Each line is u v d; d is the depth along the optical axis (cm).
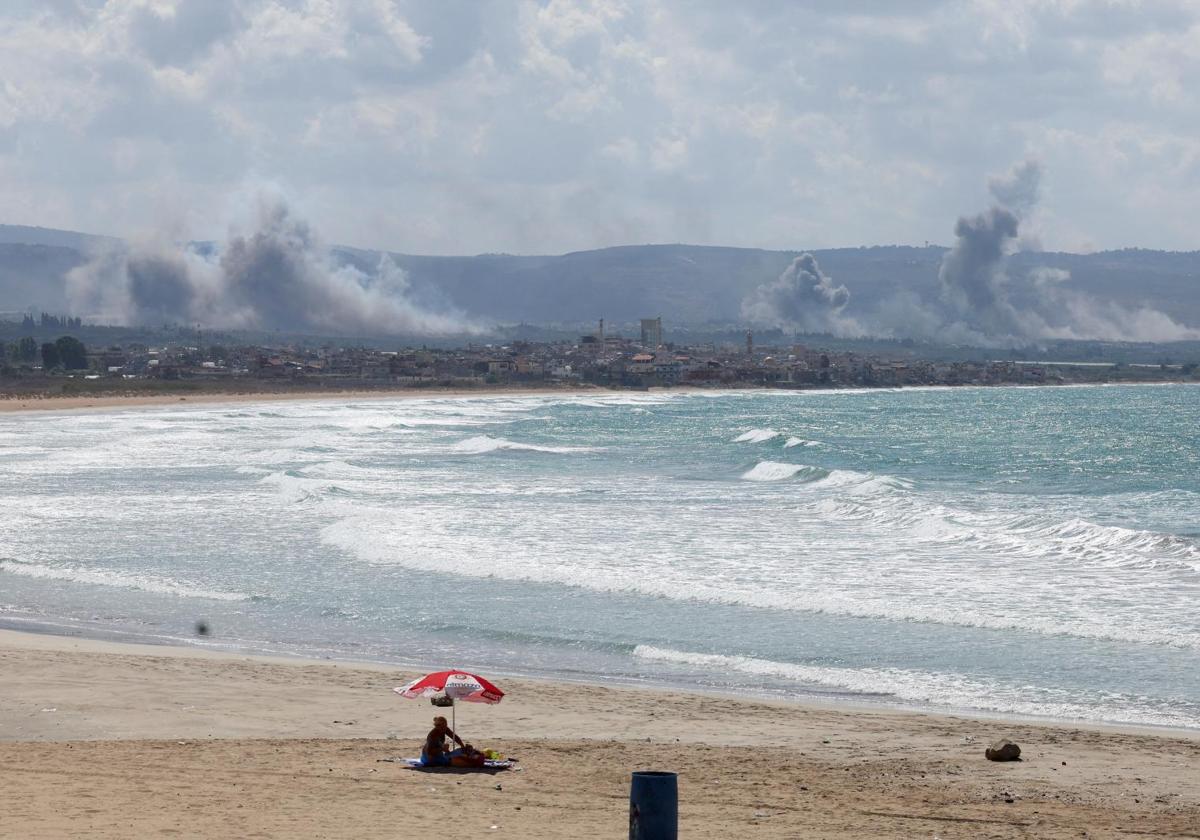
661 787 3189
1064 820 3912
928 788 4325
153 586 9312
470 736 5150
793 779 4444
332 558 10544
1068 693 6112
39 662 6475
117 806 3803
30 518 13350
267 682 6116
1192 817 3950
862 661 6838
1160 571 9519
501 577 9519
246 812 3775
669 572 9644
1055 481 18588
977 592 8781
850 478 17500
